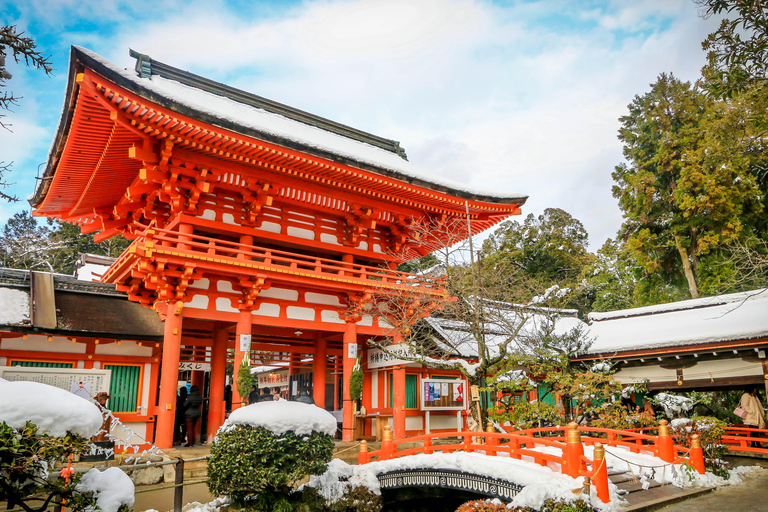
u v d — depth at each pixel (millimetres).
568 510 9266
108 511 6547
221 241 16219
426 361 16406
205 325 19578
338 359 22953
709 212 36062
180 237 15625
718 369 19375
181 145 15016
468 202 20297
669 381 20641
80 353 15344
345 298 19734
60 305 16047
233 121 14461
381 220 20906
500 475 11211
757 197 35219
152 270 15000
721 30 13789
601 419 18609
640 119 42500
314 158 16328
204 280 16609
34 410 5652
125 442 15156
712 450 14914
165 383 14922
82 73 12180
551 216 50062
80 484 6566
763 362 18125
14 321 14016
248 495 9922
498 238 47438
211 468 9352
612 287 45312
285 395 39094
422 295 19359
